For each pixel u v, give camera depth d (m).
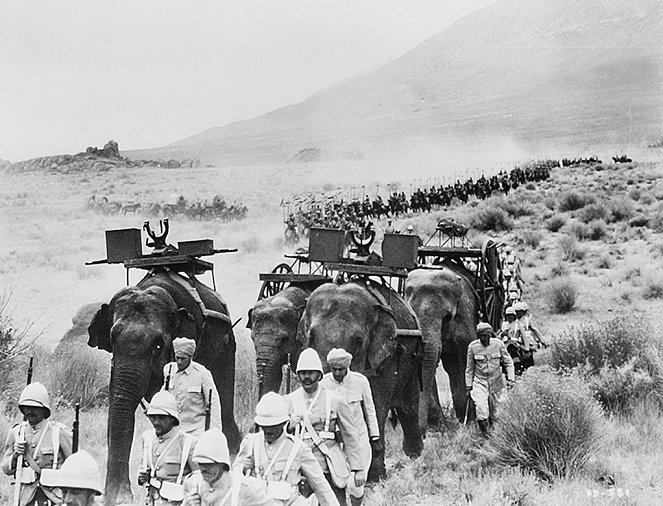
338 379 10.52
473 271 20.30
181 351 11.24
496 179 67.19
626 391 17.39
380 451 13.39
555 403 14.02
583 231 43.84
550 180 70.88
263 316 15.24
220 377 15.21
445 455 14.91
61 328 29.02
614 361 18.77
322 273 17.39
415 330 14.46
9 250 46.62
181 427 11.17
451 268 19.80
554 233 45.12
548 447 13.84
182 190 96.88
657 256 38.25
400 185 98.44
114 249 14.74
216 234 55.50
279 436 8.45
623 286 32.88
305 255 17.81
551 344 20.50
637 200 54.34
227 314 15.18
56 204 76.75
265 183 104.31
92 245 49.03
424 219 52.41
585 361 19.00
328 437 9.80
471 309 18.44
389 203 58.97
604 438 14.36
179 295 13.98
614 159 85.38
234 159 197.25
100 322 13.45
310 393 9.95
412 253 14.55
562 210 51.59
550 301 30.95
